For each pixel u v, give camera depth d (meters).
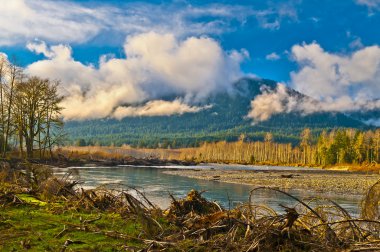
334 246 6.52
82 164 66.69
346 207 21.75
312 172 72.88
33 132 47.91
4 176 14.39
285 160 158.12
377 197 7.95
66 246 6.39
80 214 9.16
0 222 7.75
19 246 6.29
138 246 6.67
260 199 24.25
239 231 7.41
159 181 40.09
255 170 78.06
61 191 12.38
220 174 59.00
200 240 6.98
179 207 9.26
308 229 7.08
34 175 13.49
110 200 10.67
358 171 82.38
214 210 9.33
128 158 95.44
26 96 46.84
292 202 21.77
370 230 7.71
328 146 118.94
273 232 6.65
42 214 8.82
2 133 44.72
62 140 51.38
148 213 8.94
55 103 49.34
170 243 6.62
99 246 6.51
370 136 111.31
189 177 49.62
